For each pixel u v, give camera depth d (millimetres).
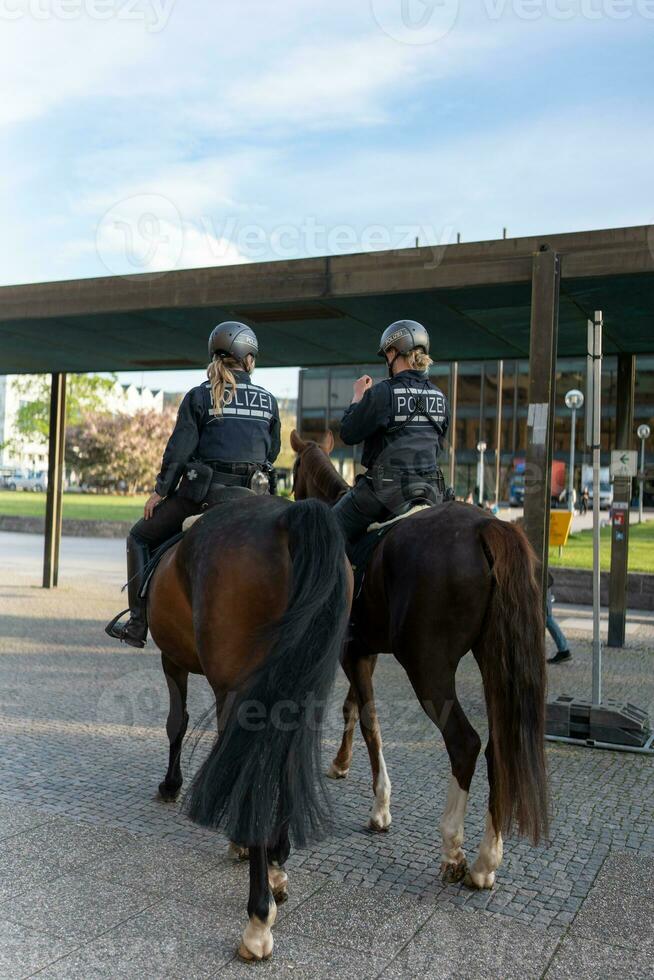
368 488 3986
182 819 4047
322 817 2639
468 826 4082
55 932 2945
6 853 3600
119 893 3250
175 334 9273
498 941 2975
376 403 4000
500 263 6176
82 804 4215
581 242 5914
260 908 2795
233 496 3799
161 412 60500
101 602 11844
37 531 27266
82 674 7305
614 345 9211
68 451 57500
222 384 3871
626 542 9531
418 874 3514
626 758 5410
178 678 4203
